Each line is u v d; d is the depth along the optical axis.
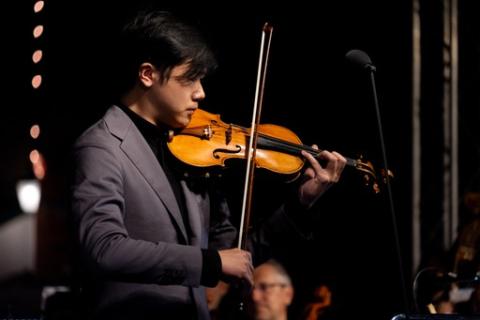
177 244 3.53
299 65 7.42
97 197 3.49
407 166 7.02
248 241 4.30
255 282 5.81
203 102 7.48
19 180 13.96
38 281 14.23
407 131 7.02
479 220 5.73
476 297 5.44
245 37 7.49
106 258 3.32
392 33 7.13
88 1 7.91
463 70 7.27
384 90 7.11
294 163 4.52
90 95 9.28
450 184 7.09
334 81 7.30
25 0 9.20
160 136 3.97
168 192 3.77
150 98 3.86
